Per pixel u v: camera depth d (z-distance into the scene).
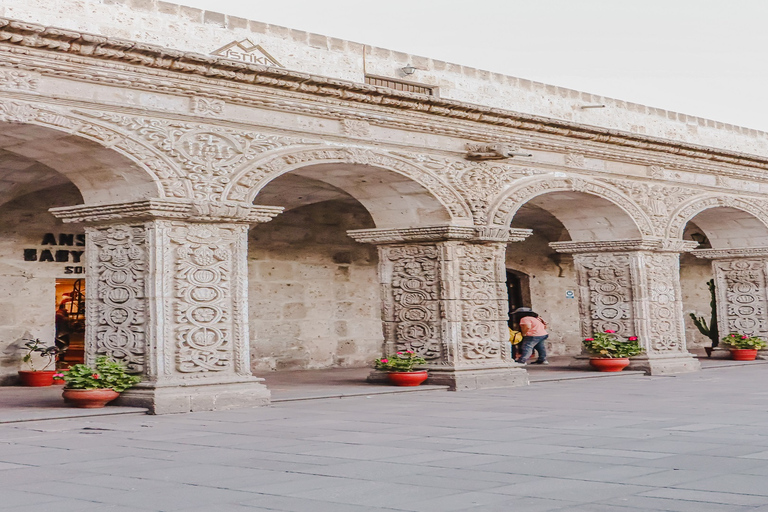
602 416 10.98
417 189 15.45
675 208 19.83
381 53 17.30
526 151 17.00
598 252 19.53
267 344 20.09
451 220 15.67
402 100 14.80
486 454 8.04
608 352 18.89
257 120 13.38
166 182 12.38
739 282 23.11
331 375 18.62
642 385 15.87
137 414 11.80
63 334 17.97
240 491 6.53
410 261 16.16
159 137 12.41
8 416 11.14
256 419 11.19
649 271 19.36
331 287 21.42
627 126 20.98
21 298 17.02
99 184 12.88
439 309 15.80
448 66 18.16
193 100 12.74
